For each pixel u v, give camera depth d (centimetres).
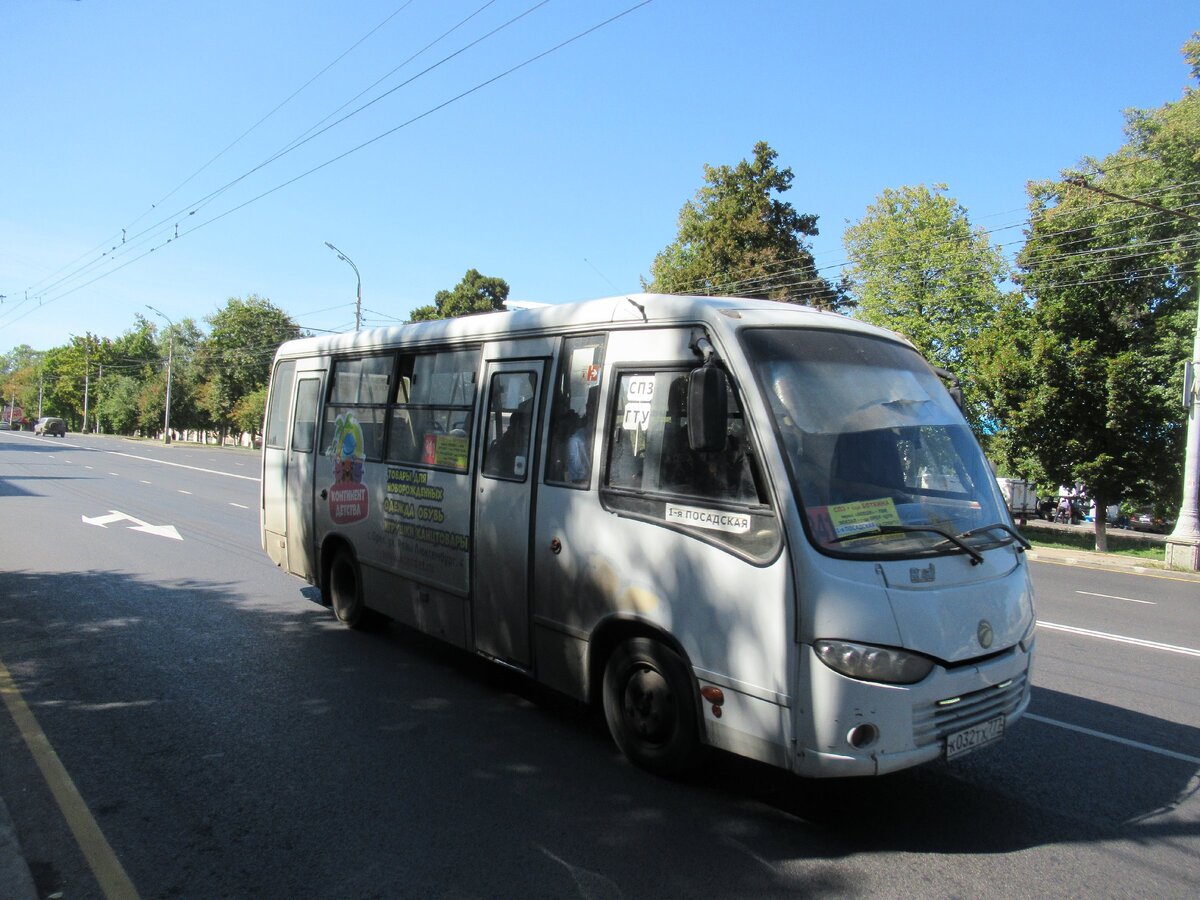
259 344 7200
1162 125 2484
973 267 3041
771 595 384
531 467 525
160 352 10006
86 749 479
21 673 618
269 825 392
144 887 338
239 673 632
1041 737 549
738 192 3400
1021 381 2211
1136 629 954
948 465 447
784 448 393
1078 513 3503
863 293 3278
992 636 399
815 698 369
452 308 5356
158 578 997
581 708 572
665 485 440
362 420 727
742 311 438
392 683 615
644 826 399
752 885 348
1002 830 409
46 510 1658
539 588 517
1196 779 481
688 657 422
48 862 356
